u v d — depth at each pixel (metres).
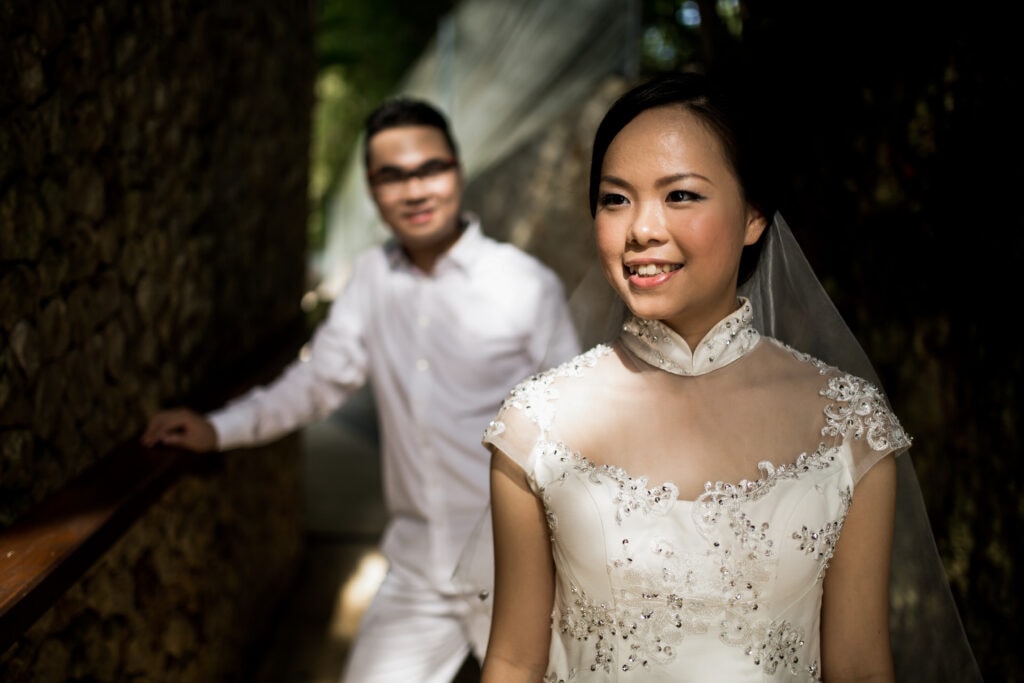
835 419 1.38
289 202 4.47
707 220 1.30
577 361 1.49
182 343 2.87
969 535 2.03
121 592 2.39
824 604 1.40
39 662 1.92
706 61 3.22
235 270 3.45
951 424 2.09
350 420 7.64
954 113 2.04
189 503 2.94
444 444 2.51
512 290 2.54
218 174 3.19
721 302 1.42
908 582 1.61
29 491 1.91
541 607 1.43
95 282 2.22
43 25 1.89
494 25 6.24
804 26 2.56
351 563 4.88
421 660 2.45
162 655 2.70
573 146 5.50
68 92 2.03
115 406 2.37
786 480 1.33
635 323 1.45
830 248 2.53
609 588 1.33
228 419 2.54
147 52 2.48
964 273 2.02
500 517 1.43
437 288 2.56
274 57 4.03
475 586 1.85
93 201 2.18
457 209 2.59
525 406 1.42
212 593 3.21
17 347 1.84
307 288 5.16
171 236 2.73
